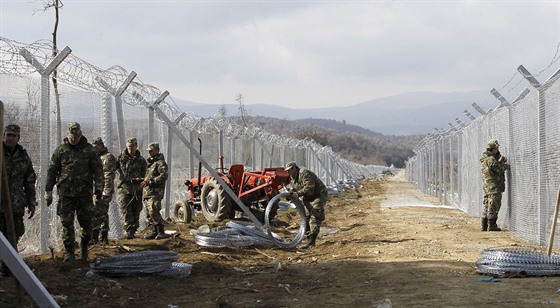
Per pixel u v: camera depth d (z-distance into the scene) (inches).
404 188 1966.0
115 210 522.0
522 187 544.7
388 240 553.3
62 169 385.7
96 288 342.3
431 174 1425.9
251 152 1021.2
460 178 953.5
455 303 296.8
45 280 346.3
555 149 465.1
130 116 578.2
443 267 401.7
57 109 447.8
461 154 953.5
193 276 391.5
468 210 856.9
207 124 820.0
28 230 409.4
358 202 1170.6
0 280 332.8
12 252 228.2
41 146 415.2
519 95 540.4
